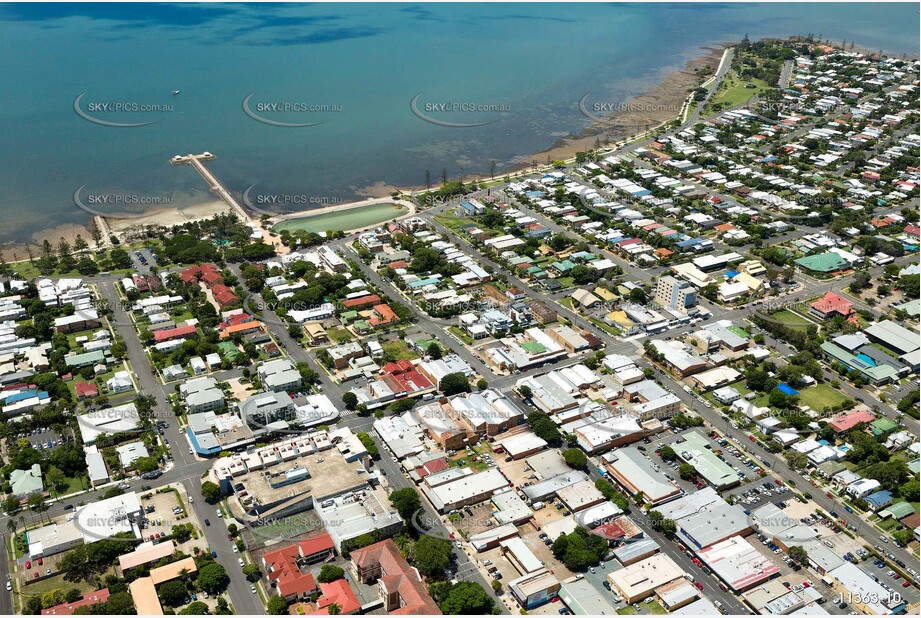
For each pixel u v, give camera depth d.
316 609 174.50
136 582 179.75
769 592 179.25
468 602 172.62
